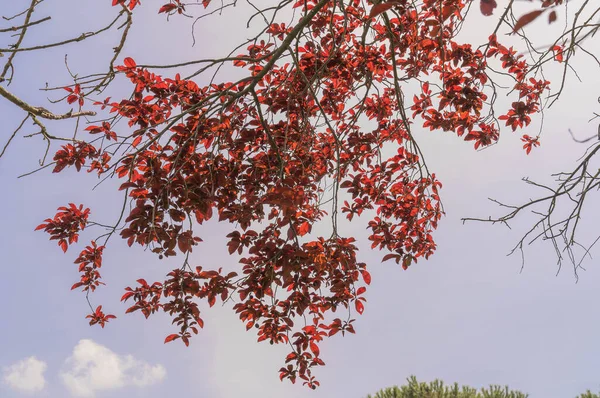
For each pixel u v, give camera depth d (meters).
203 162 3.96
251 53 4.44
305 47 4.48
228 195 4.12
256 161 4.13
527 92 4.88
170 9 4.29
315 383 4.93
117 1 3.69
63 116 3.86
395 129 5.23
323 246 4.23
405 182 5.30
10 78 3.46
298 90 4.39
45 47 3.26
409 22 4.47
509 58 4.76
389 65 4.77
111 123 4.15
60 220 4.38
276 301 4.59
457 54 4.70
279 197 3.42
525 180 3.95
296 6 4.43
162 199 3.62
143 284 4.73
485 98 4.75
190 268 4.06
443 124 5.11
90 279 4.90
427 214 5.25
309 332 4.88
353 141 5.17
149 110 4.12
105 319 5.04
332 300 4.71
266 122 3.86
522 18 1.27
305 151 4.25
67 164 4.36
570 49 3.28
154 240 3.59
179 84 4.05
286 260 3.82
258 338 4.79
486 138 5.11
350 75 4.73
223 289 4.17
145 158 3.75
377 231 5.35
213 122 3.88
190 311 4.33
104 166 4.43
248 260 4.07
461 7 3.83
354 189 5.21
